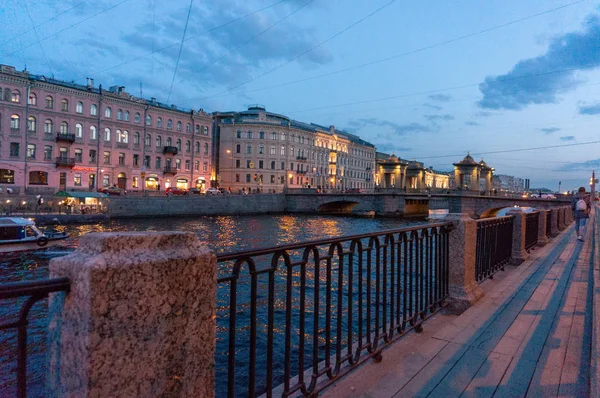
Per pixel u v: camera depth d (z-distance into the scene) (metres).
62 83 54.06
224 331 11.27
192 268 1.71
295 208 70.88
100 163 56.31
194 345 1.72
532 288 6.46
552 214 15.59
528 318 4.91
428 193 63.12
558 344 4.08
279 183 84.31
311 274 18.02
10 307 12.93
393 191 70.75
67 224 40.00
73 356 1.43
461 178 70.25
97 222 42.94
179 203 53.66
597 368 3.12
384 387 3.20
